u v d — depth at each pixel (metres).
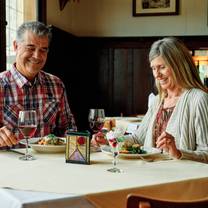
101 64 7.65
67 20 7.27
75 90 7.37
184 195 1.43
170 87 2.24
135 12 7.52
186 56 2.22
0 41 4.16
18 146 2.27
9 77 2.49
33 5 5.66
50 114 2.55
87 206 1.25
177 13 7.40
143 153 1.84
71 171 1.55
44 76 2.59
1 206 1.27
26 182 1.38
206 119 2.05
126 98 7.62
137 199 1.09
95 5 7.62
